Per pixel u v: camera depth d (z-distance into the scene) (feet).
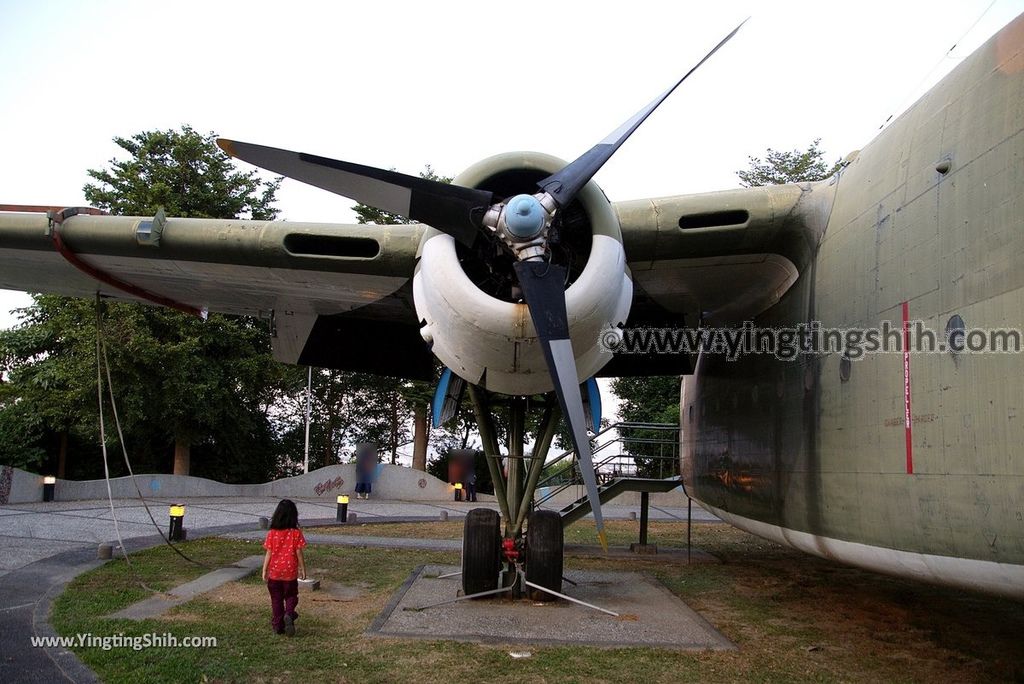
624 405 93.97
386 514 56.75
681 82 18.58
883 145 18.33
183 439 71.77
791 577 30.48
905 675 16.87
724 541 44.47
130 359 62.39
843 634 20.59
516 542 23.50
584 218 19.67
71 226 23.57
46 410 60.75
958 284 14.42
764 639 19.84
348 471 80.02
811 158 92.99
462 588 23.25
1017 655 18.56
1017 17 14.01
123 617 19.88
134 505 54.19
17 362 67.00
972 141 14.35
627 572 30.12
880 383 17.08
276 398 92.27
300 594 23.89
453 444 98.27
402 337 30.48
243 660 16.46
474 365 19.44
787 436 22.66
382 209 18.61
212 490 70.49
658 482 36.01
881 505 16.98
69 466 71.72
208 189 76.59
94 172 73.61
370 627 19.35
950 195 14.84
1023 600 13.79
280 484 74.90
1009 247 13.10
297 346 31.42
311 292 26.08
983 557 13.74
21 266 26.73
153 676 15.17
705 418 32.35
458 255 19.60
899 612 23.61
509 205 17.42
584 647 18.06
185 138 76.33
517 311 17.62
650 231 21.27
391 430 98.17
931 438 15.08
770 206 21.03
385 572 28.25
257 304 28.78
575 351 18.80
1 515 42.27
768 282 23.98
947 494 14.55
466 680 15.49
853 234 18.66
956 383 14.34
